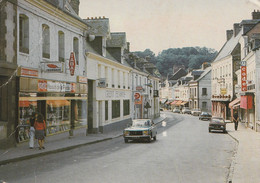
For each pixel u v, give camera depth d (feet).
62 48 63.62
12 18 45.75
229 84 159.33
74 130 67.87
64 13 61.26
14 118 46.21
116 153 45.34
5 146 44.37
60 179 27.27
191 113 229.66
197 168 33.76
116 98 105.70
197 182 27.07
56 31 60.08
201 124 134.92
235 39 163.84
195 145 57.82
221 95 168.76
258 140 67.15
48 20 56.65
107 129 94.02
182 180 27.68
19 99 47.01
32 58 51.19
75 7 78.43
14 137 46.37
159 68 181.88
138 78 142.41
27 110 49.39
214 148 53.62
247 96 100.32
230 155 44.88
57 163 35.83
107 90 94.94
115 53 108.06
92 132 84.28
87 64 76.74
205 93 232.94
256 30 115.55
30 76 49.67
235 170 32.24
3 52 43.73
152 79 178.29
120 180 27.17
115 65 103.30
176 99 303.07
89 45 85.20
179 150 49.55
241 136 77.36
